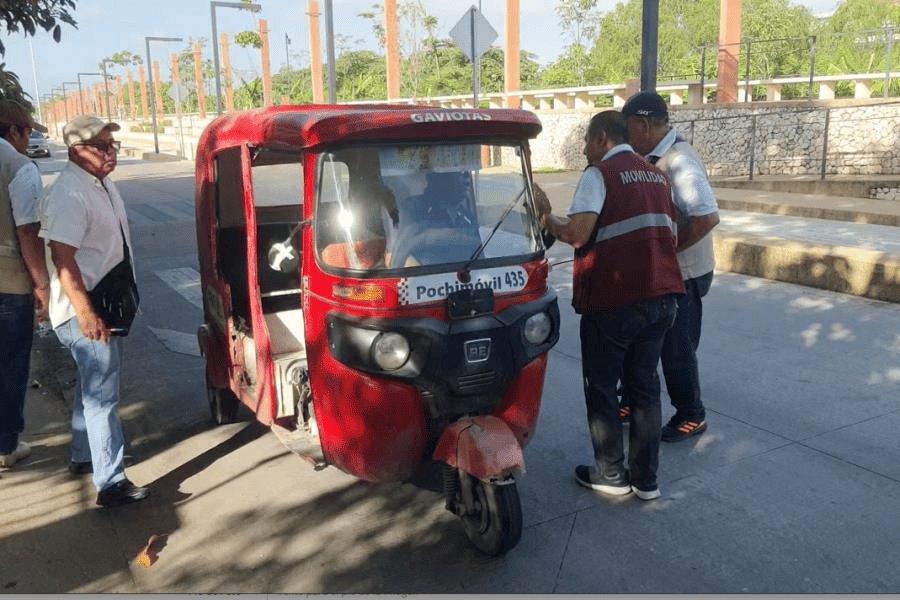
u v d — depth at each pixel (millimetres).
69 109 108938
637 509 4023
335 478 4449
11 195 4160
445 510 4070
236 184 4922
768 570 3453
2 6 7293
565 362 6289
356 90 37469
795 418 5004
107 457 4070
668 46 27281
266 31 38688
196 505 4172
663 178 3949
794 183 13898
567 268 9578
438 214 3611
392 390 3432
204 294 5277
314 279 3564
